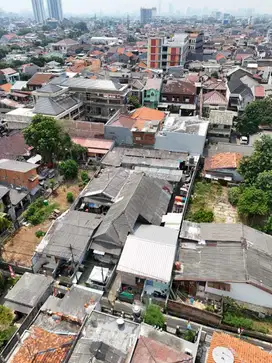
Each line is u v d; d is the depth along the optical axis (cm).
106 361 1867
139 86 7862
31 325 2292
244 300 2722
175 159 4978
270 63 11819
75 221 3469
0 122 6556
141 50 16338
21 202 4094
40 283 2730
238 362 1872
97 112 7212
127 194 3816
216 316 2502
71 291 2611
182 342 2102
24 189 4153
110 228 3238
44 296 2653
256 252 2928
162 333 2153
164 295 2759
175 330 2459
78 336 2070
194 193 4509
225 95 8356
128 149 5303
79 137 5772
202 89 8425
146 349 1905
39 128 4816
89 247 3200
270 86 8550
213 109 7231
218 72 11350
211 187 4666
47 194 4419
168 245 3003
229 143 5741
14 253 3325
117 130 5575
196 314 2580
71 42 18888
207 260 2928
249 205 3738
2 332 2283
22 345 2028
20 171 4109
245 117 6328
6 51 16288
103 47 17962
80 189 4547
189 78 9488
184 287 2883
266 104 6431
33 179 4234
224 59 13912
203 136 5106
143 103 7838
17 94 8794
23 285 2705
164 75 10200
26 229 3719
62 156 5138
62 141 5003
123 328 2170
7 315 2381
